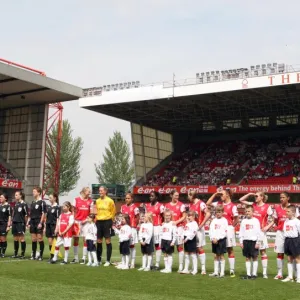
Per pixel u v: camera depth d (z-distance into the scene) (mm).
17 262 13422
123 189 52031
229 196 12180
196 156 51875
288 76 31766
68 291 8516
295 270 11125
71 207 13703
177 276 11031
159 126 52156
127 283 9633
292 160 45031
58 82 40844
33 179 44938
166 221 12031
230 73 34094
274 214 11430
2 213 15359
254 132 50531
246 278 10828
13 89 41219
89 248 13031
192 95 35781
